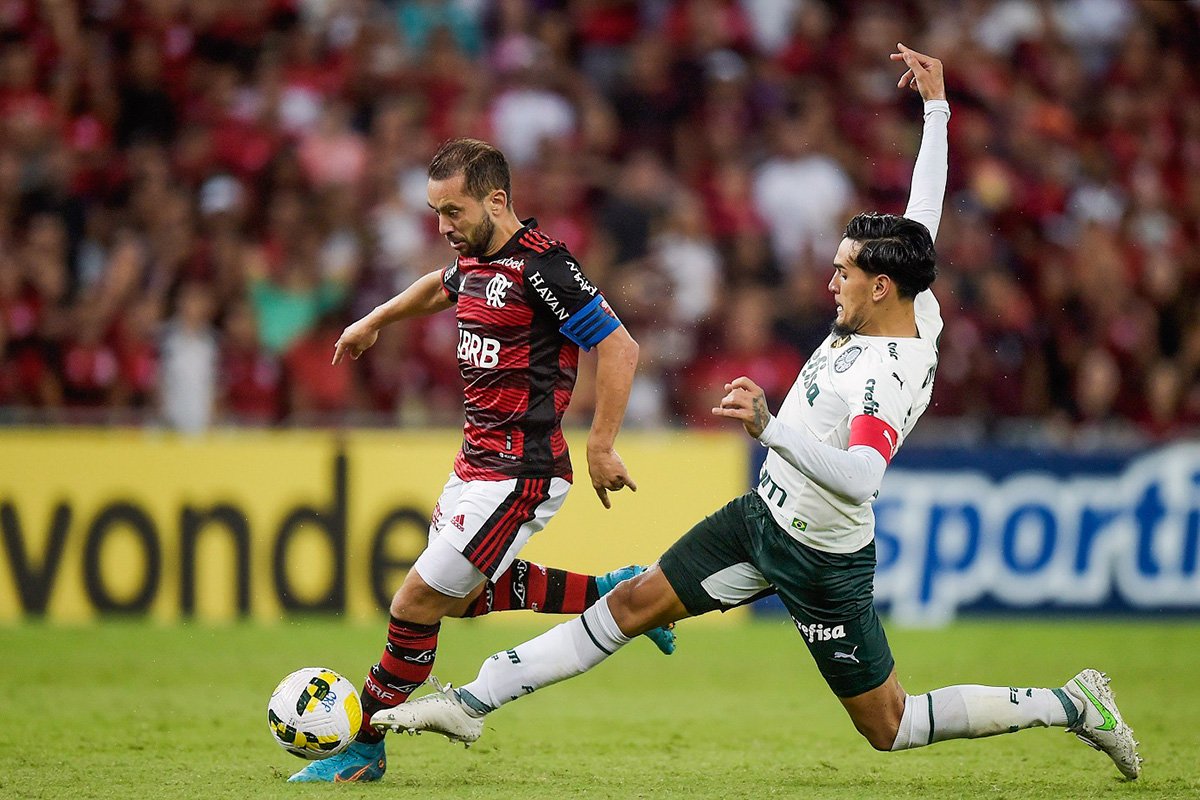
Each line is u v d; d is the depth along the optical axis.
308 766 17.28
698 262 41.50
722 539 16.88
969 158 47.53
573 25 50.22
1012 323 41.50
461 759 19.30
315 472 33.62
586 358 37.34
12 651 29.33
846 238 16.20
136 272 39.19
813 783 17.69
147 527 33.06
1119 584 35.75
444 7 49.53
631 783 17.48
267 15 47.97
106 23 46.88
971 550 35.31
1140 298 45.47
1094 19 54.00
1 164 42.78
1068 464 35.66
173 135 46.16
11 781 17.14
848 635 16.42
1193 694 26.67
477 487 16.78
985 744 21.00
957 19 52.25
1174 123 52.09
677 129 47.12
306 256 40.56
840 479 14.77
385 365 38.97
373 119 46.06
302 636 31.67
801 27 49.72
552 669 17.02
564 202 43.75
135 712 22.98
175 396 37.22
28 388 37.59
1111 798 16.75
